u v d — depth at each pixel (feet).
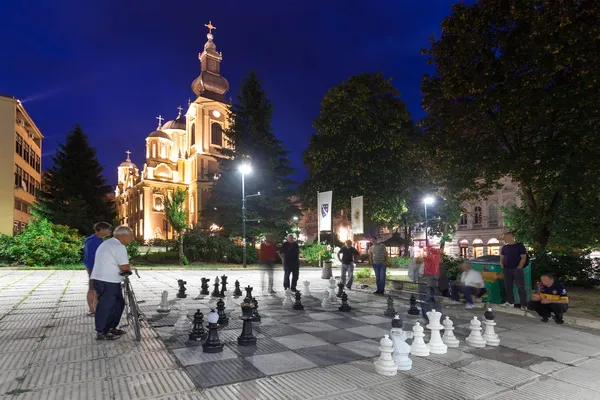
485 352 18.78
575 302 33.76
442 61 51.52
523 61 42.22
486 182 52.31
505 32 44.11
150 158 236.43
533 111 42.22
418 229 143.23
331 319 26.14
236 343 19.43
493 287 33.68
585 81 37.47
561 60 37.93
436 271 25.88
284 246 39.37
